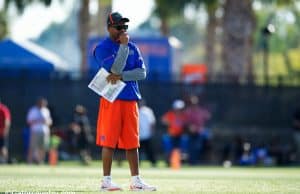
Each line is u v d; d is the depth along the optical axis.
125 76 35.22
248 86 103.12
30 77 102.12
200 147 92.75
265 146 100.75
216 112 102.56
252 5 119.31
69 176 53.03
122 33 35.16
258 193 34.38
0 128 87.12
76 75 102.19
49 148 96.12
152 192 34.06
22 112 101.75
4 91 102.19
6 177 49.72
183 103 93.19
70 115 101.62
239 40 117.44
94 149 101.75
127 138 35.53
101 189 35.31
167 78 104.25
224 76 106.38
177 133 91.94
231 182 44.78
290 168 83.94
